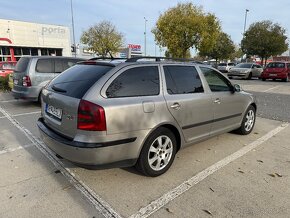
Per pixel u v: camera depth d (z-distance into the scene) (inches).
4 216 105.4
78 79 132.3
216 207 113.7
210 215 108.3
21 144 186.1
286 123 257.1
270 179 139.3
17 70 321.1
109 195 121.7
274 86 624.7
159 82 139.5
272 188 130.1
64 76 146.9
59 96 130.1
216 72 181.0
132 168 148.9
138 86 130.6
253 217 107.5
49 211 109.3
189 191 126.0
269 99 411.2
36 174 141.0
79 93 121.0
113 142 117.6
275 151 179.6
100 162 117.4
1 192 122.8
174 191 125.7
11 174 140.6
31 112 292.7
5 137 201.5
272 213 110.3
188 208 112.7
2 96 408.8
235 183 134.4
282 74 762.8
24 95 307.1
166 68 146.6
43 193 122.6
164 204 115.4
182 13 1069.1
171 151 144.4
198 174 143.6
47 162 156.2
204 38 1067.3
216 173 145.3
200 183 133.8
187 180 136.7
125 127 120.4
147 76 136.0
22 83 309.4
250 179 138.9
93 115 113.1
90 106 113.5
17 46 1368.1
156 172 137.9
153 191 125.5
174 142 145.6
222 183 134.2
